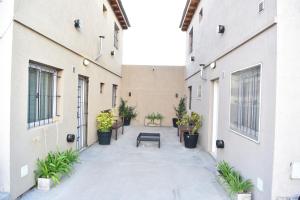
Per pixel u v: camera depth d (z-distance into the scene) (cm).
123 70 1438
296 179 334
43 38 462
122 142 913
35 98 463
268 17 356
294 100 331
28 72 418
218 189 468
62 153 533
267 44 360
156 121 1410
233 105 514
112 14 1095
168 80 1435
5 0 356
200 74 894
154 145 876
